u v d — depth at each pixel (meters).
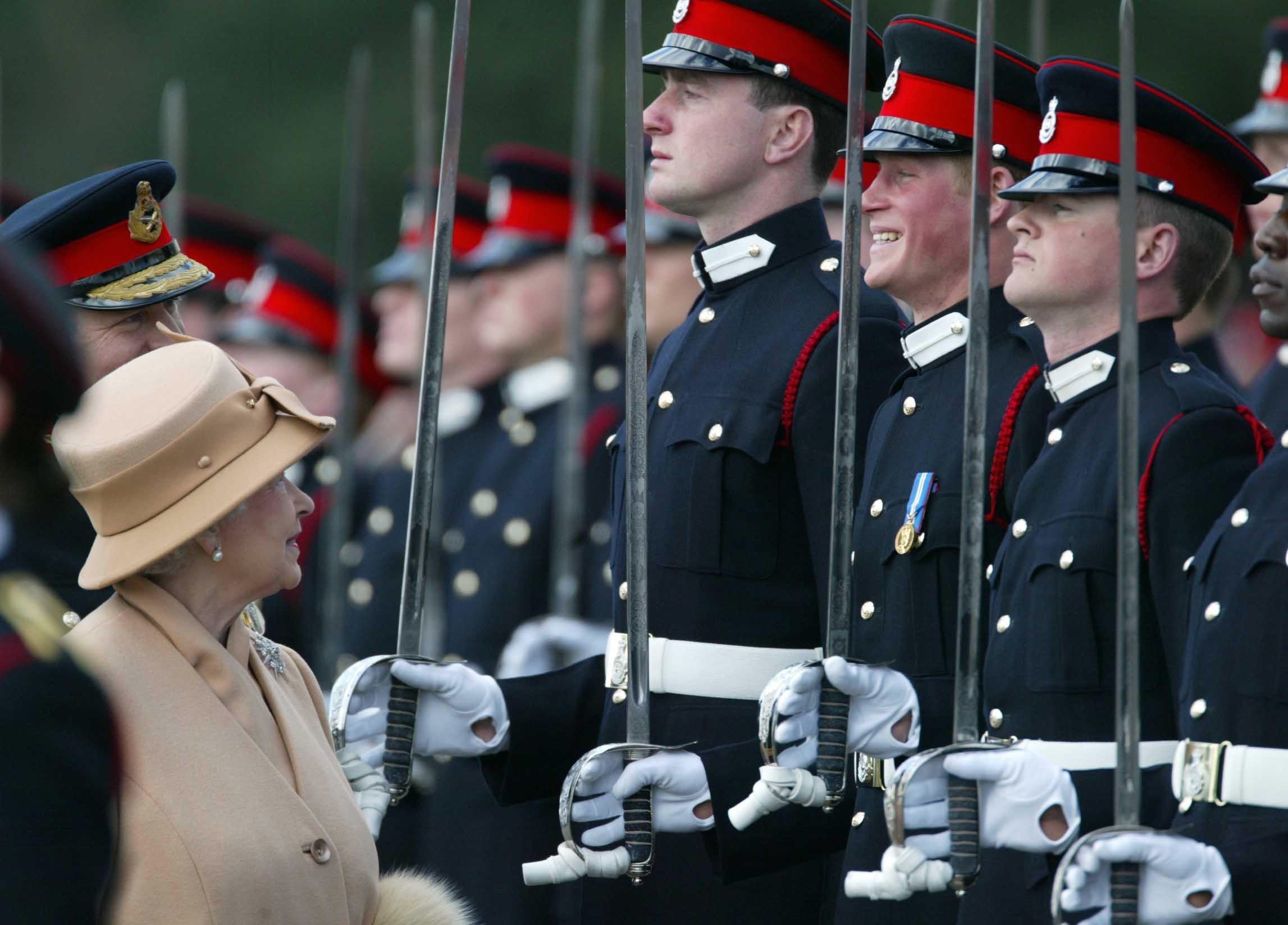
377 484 29.28
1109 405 13.72
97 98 64.62
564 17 57.66
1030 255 13.94
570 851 13.93
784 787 13.20
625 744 14.10
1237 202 14.22
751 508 15.80
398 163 60.34
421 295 28.05
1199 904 11.63
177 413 11.85
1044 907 13.28
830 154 16.69
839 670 13.17
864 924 14.80
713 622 15.80
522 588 27.17
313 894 11.88
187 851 11.38
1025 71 15.43
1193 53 49.41
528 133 57.59
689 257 26.94
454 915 13.22
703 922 15.96
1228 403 13.33
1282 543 12.22
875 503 15.19
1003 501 14.62
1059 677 13.38
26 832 8.15
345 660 28.05
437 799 22.61
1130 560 11.84
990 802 12.30
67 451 11.84
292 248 32.84
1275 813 12.07
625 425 14.95
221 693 12.00
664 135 16.61
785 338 16.00
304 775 12.30
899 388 15.73
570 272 29.30
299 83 63.09
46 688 8.31
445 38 59.94
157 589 12.03
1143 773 12.93
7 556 8.59
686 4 16.52
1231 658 12.37
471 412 29.11
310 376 32.62
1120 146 12.38
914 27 15.52
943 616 14.60
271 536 12.20
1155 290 13.96
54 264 15.19
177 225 32.19
